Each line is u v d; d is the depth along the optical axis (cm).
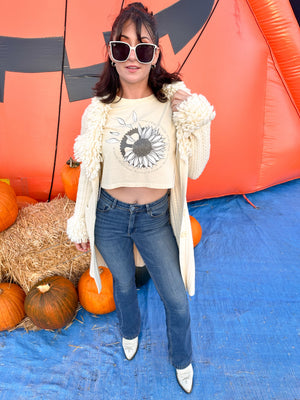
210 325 248
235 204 409
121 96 160
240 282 288
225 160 373
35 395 204
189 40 327
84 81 328
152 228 167
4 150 345
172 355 197
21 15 313
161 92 158
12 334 247
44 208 316
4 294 247
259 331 242
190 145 158
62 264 267
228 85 344
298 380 207
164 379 211
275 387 204
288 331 241
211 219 382
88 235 187
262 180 407
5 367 222
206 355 225
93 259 183
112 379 213
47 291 235
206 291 280
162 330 246
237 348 229
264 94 370
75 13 315
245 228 362
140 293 281
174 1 320
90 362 224
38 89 327
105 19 318
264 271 300
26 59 319
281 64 371
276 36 355
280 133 389
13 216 282
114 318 259
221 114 350
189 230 171
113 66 155
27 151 346
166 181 159
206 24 328
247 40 346
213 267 308
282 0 348
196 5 323
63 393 205
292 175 438
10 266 265
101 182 167
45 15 314
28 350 234
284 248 328
